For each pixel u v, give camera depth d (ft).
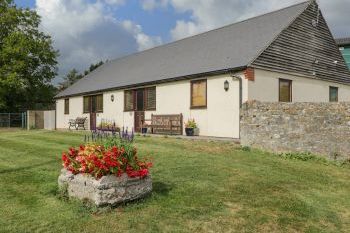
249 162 35.60
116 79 88.28
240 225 19.06
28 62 127.65
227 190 24.84
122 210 20.13
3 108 130.21
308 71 65.05
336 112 40.37
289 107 42.09
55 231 17.26
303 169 34.47
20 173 28.27
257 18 72.79
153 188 24.30
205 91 59.62
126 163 21.35
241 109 45.34
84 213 19.47
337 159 40.22
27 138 57.62
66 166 22.34
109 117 85.46
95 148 21.59
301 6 66.74
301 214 21.17
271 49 57.67
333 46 72.64
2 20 121.90
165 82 67.51
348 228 19.93
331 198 25.26
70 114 104.42
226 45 66.59
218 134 57.11
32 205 20.63
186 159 34.91
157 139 53.42
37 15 131.03
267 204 22.39
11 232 17.01
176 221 19.06
